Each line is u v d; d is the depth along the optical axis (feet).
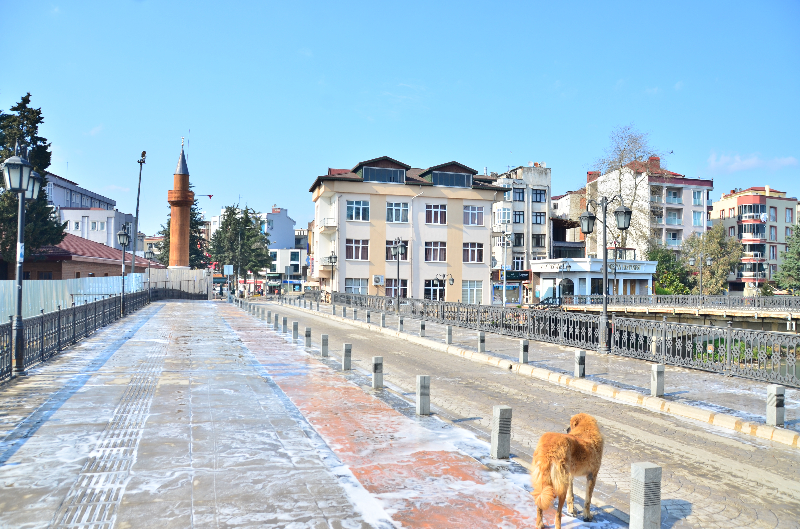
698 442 27.17
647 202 216.74
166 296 180.96
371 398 34.40
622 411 33.96
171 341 61.62
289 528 15.30
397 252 116.37
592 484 16.74
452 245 174.29
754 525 17.52
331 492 18.12
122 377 38.86
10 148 114.83
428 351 62.03
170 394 33.45
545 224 232.32
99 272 152.25
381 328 84.12
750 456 24.94
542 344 64.59
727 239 227.40
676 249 230.07
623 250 188.03
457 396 37.88
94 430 25.07
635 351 53.21
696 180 237.66
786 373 39.09
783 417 28.71
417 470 20.67
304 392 35.55
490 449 23.29
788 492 20.45
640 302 144.25
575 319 61.16
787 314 98.53
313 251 202.69
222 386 36.45
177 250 187.83
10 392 33.35
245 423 26.96
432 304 98.37
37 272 130.11
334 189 165.58
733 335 44.06
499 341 67.31
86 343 58.03
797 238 195.11
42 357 45.75
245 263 299.17
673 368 47.57
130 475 19.26
